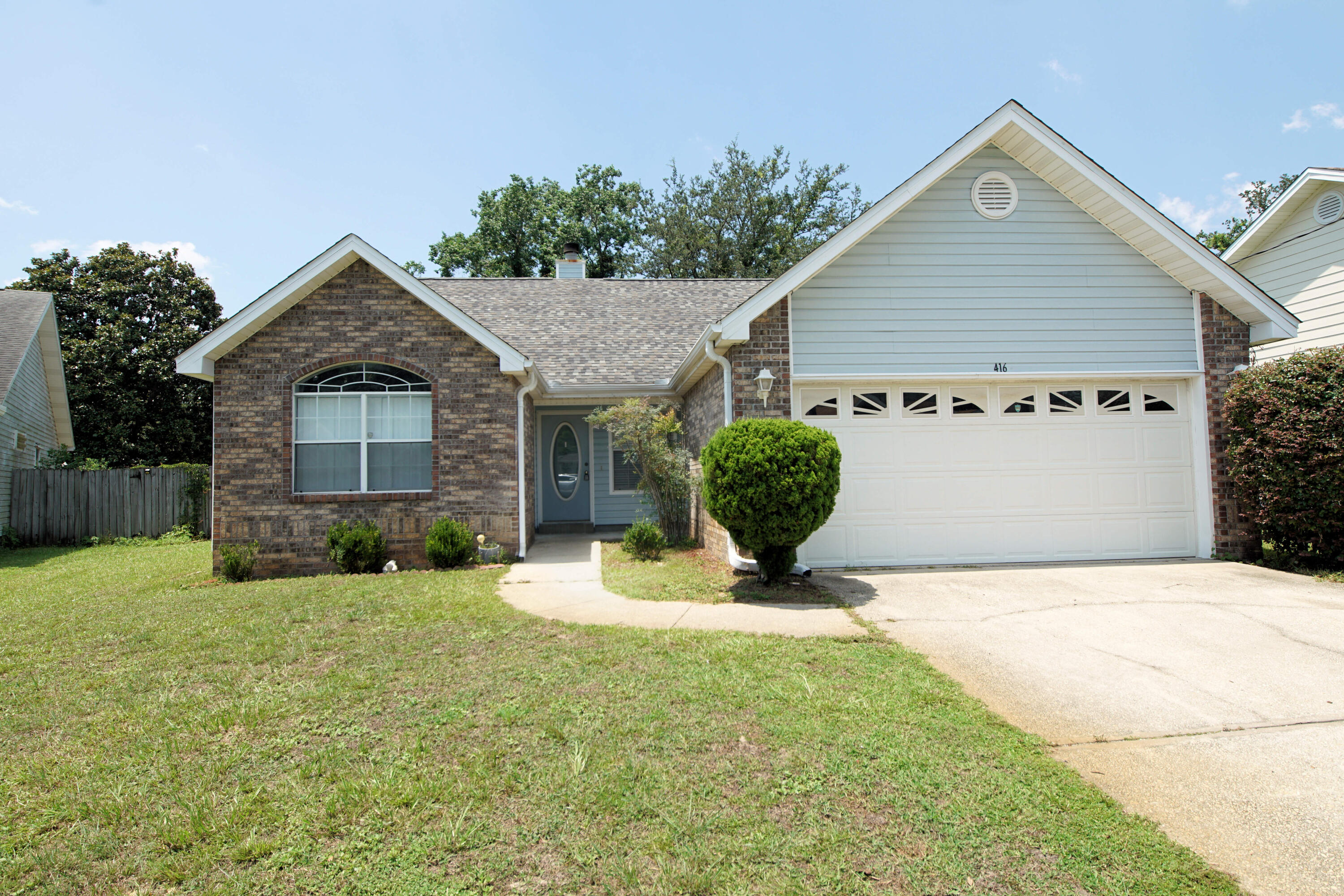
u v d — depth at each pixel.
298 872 2.64
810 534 7.31
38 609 7.66
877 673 4.76
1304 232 13.16
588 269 38.06
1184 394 9.76
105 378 24.55
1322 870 2.59
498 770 3.39
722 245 35.84
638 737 3.73
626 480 14.99
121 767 3.53
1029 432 9.51
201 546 14.66
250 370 10.08
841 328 9.12
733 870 2.59
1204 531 9.51
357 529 9.69
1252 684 4.56
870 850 2.71
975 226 9.35
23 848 2.84
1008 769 3.36
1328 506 7.98
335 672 4.91
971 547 9.35
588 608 6.91
